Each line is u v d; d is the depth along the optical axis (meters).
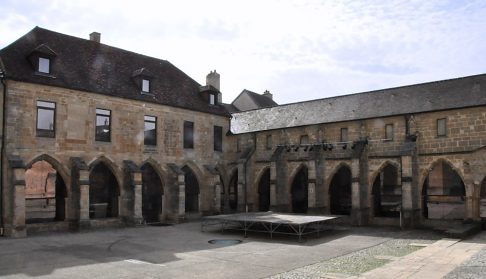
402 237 20.53
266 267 13.59
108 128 25.00
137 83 27.20
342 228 24.25
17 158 20.53
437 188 36.59
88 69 25.27
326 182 27.72
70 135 23.00
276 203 28.72
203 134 30.86
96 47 27.67
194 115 30.19
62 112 22.73
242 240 19.80
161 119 27.86
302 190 31.20
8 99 20.69
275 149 30.38
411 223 23.52
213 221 27.83
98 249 16.89
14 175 19.91
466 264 13.29
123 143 25.53
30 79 21.30
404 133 25.00
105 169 26.03
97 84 24.69
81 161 22.78
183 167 29.45
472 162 22.30
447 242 18.06
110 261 14.48
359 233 22.14
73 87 23.05
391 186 30.53
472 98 23.03
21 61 21.91
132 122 26.12
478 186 22.14
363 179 25.77
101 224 23.88
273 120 31.72
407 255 15.20
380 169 25.75
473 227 20.77
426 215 25.50
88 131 23.84
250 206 31.08
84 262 14.26
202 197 30.38
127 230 23.09
